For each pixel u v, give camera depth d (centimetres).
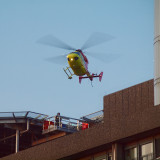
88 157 9250
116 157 8562
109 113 9919
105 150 8988
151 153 8262
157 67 9306
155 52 9562
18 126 15188
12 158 10225
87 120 13962
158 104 8894
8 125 15125
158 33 9700
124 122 8531
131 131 8381
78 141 9169
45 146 9706
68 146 9306
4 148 15788
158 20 9781
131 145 8588
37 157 9756
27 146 15862
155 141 8269
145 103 9412
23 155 10031
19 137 15788
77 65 14212
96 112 13812
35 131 15400
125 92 9800
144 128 8212
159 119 8044
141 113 8331
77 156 9312
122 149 8669
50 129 14800
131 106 9612
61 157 9362
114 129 8650
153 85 9406
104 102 10075
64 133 14725
